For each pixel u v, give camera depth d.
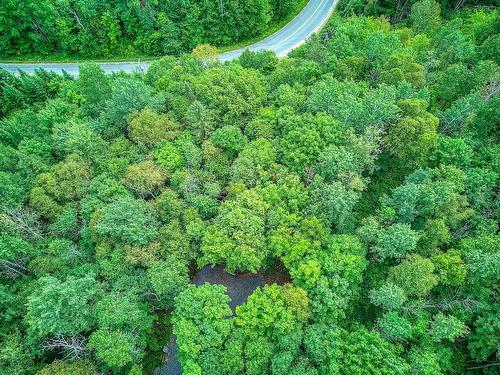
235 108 61.16
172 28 92.75
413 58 69.50
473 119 57.44
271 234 47.03
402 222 49.12
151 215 49.97
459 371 43.69
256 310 40.81
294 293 40.84
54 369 39.34
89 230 49.66
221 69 68.50
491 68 62.50
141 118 58.94
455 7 102.94
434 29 90.31
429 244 46.50
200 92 64.12
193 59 76.75
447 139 54.97
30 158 58.34
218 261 47.53
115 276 46.50
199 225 48.16
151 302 47.97
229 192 51.78
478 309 43.53
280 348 39.75
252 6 91.88
